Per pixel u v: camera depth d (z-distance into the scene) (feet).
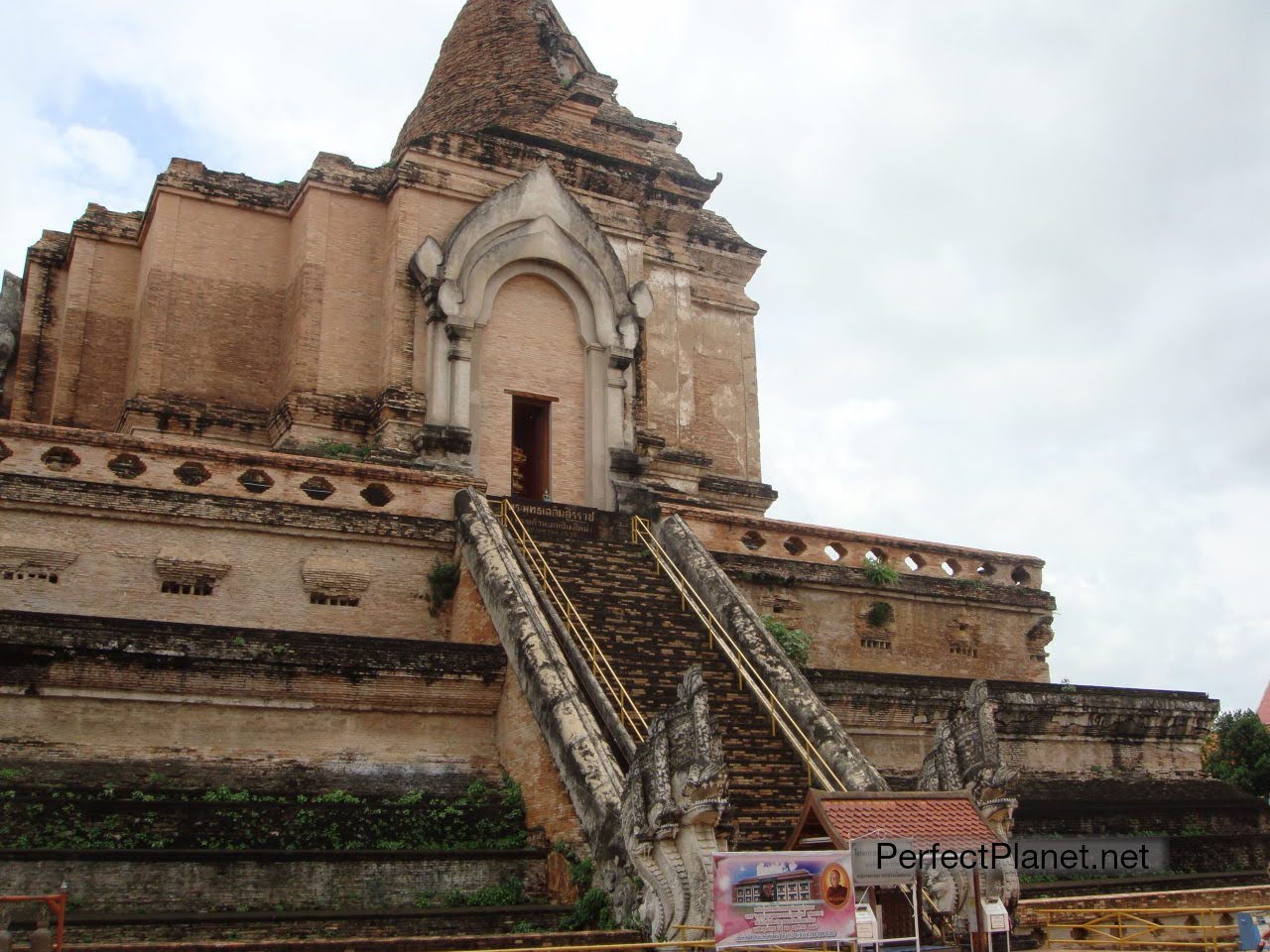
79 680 55.67
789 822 56.75
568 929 51.52
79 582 65.57
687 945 44.21
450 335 87.25
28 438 67.21
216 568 68.44
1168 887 70.13
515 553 73.26
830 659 85.66
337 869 52.90
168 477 69.92
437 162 93.71
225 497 69.56
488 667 63.57
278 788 57.21
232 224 95.35
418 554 74.18
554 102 104.32
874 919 43.91
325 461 74.13
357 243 92.43
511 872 55.93
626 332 93.91
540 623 64.18
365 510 73.20
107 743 56.08
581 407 92.32
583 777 54.54
